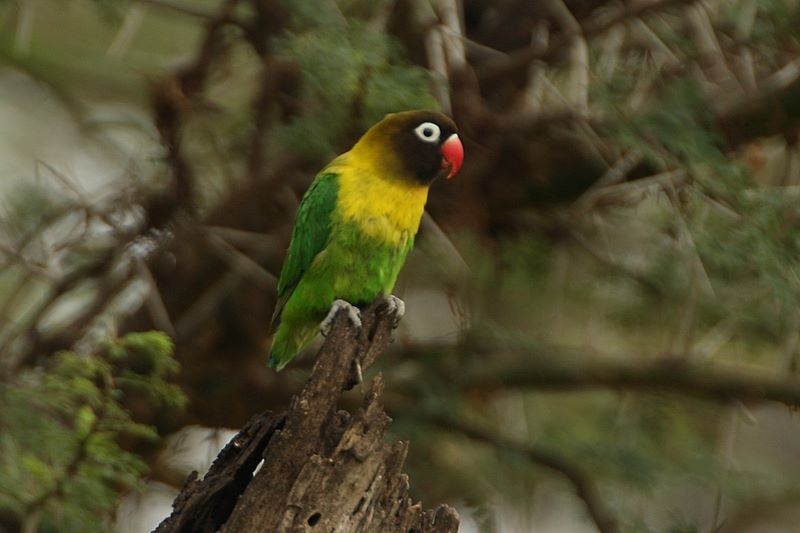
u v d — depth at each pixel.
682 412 15.12
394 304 10.52
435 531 7.79
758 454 20.38
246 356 14.66
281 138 12.10
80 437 9.88
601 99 12.56
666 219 13.52
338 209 10.82
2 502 10.00
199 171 14.00
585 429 16.58
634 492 14.41
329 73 11.52
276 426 7.82
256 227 13.77
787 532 19.02
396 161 10.88
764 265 11.89
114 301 13.66
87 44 18.27
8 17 16.75
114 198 12.85
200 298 14.12
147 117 17.14
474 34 14.63
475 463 14.77
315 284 10.95
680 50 13.48
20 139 19.30
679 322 14.38
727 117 13.05
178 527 7.68
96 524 10.38
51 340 12.98
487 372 14.27
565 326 16.42
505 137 13.29
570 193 13.99
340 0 13.76
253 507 7.46
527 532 14.91
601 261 14.34
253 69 15.17
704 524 16.66
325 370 7.79
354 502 7.50
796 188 12.70
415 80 11.80
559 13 13.62
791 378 13.62
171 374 13.20
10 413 10.38
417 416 14.07
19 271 15.48
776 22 13.10
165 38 18.75
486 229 14.34
